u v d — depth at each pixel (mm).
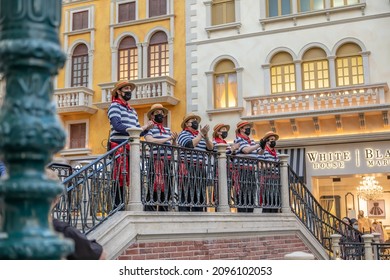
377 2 15844
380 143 15438
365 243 9805
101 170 6289
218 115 17172
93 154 18422
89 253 3328
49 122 1662
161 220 6652
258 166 9008
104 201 6254
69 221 5762
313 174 16047
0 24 1728
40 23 1702
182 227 6949
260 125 16578
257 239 8414
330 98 15727
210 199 7816
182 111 17703
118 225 6078
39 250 1549
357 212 17328
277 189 9492
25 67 1670
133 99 17531
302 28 16641
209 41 17703
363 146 15641
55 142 1667
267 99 16484
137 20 18641
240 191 8422
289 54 16781
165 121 17875
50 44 1695
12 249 1536
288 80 16719
